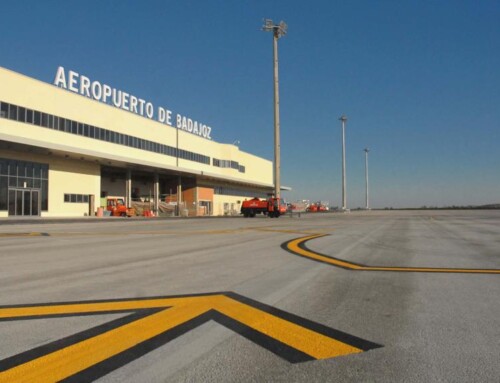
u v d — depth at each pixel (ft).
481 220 121.60
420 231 71.15
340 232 67.62
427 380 11.66
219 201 256.32
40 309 18.75
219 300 20.59
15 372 11.93
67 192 144.87
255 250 41.70
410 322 17.08
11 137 111.96
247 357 13.23
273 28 169.07
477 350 13.89
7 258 35.40
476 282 25.55
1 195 122.52
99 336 15.05
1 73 118.73
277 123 167.84
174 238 55.88
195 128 232.12
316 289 23.35
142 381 11.46
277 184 167.32
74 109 145.28
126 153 172.76
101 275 27.35
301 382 11.49
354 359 13.14
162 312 18.31
